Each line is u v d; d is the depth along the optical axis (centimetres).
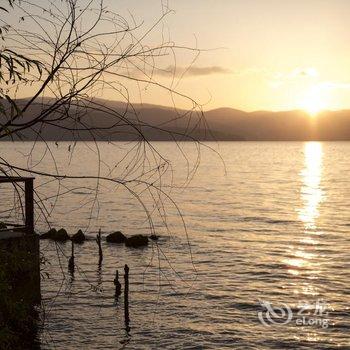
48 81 430
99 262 3688
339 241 5034
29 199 1429
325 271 3622
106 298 2691
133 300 2709
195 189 10769
